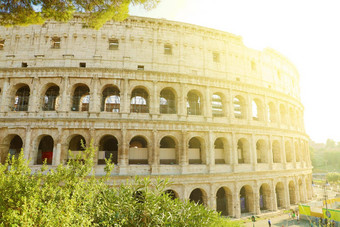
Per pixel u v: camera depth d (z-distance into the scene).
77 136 49.47
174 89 49.59
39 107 45.28
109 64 48.06
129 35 49.97
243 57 58.72
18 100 49.19
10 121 43.59
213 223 24.36
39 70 46.06
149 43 50.53
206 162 47.94
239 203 49.00
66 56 47.44
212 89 52.50
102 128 44.41
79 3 23.58
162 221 19.95
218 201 51.69
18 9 22.34
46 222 14.27
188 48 52.81
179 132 47.50
